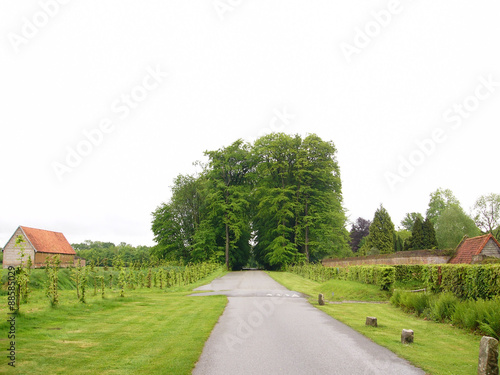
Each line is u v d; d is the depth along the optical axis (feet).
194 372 23.34
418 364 25.13
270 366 24.61
